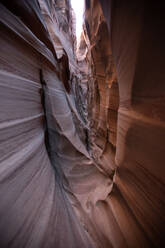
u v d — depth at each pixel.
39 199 2.40
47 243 1.97
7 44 2.73
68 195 4.76
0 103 2.05
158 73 1.49
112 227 3.40
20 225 1.68
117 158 3.60
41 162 3.29
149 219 2.16
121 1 1.86
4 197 1.62
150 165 1.96
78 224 3.57
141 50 1.68
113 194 3.97
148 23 1.43
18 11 3.41
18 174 2.07
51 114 5.52
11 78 2.59
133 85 2.15
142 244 2.33
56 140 5.72
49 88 5.57
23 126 2.73
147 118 1.93
